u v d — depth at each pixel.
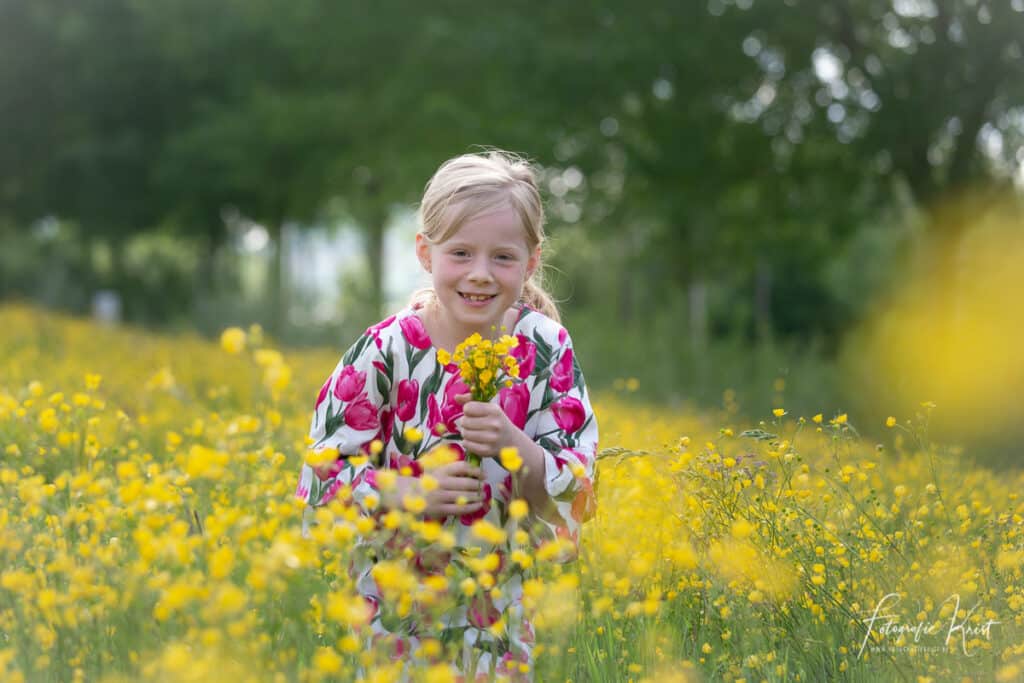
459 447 2.72
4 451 3.54
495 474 2.64
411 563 2.57
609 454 3.12
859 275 38.53
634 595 2.95
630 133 18.47
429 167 19.83
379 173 25.75
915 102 15.73
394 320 2.77
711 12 16.83
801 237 21.20
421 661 2.47
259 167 27.70
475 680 2.50
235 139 27.31
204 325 23.61
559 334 2.83
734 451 4.15
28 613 2.23
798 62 16.86
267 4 22.75
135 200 31.14
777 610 2.85
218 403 5.93
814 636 2.85
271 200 30.20
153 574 2.23
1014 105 15.24
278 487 2.95
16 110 30.53
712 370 15.55
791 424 6.18
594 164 18.23
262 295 26.05
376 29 20.77
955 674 2.75
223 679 1.91
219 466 2.29
